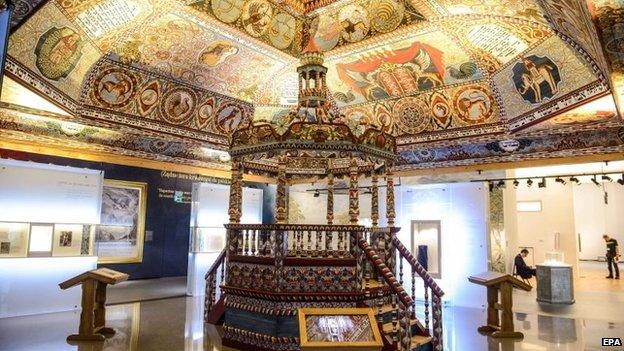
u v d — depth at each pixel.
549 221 18.09
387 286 7.71
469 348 7.24
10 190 8.95
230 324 7.59
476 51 9.66
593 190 26.52
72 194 9.88
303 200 15.19
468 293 11.38
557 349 7.16
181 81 11.09
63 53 8.23
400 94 12.02
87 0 7.61
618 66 5.44
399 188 12.84
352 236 7.45
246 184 14.52
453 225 11.83
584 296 12.84
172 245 15.88
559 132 10.42
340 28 10.31
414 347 6.86
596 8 4.06
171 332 8.07
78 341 7.26
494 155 11.81
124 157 11.42
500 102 10.54
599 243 26.03
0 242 8.80
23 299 9.08
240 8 9.29
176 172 12.59
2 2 2.71
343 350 4.00
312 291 7.12
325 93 8.18
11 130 9.46
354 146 7.35
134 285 13.60
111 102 10.20
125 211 14.55
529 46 8.67
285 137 7.26
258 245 7.78
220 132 12.88
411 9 9.02
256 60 11.23
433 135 12.25
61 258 9.66
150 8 8.59
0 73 2.67
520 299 12.20
